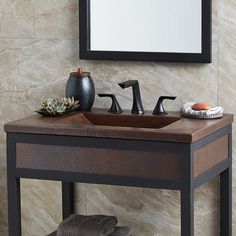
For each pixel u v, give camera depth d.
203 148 3.42
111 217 3.71
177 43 3.77
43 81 4.07
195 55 3.74
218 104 3.78
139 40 3.83
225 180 3.76
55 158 3.50
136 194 4.00
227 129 3.67
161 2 3.78
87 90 3.84
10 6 4.07
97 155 3.43
